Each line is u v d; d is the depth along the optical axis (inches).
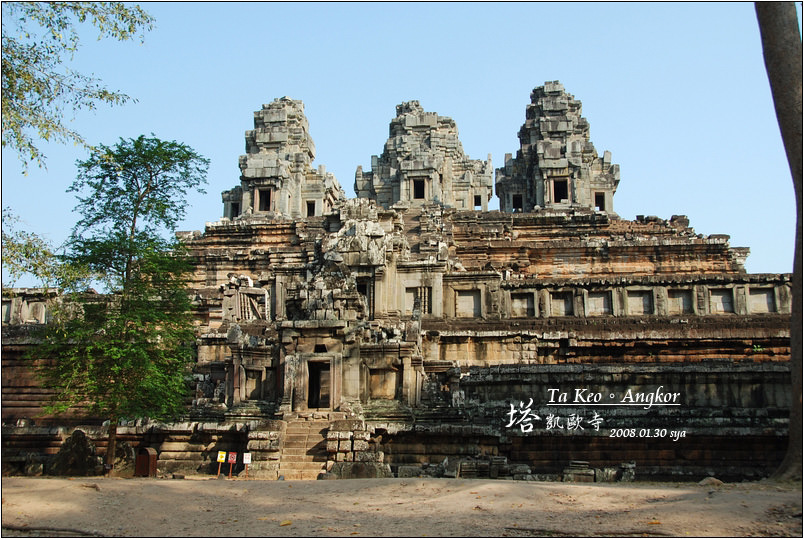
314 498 921.5
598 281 2289.6
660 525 732.7
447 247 2588.6
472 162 4037.9
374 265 2263.8
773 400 1652.3
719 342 2068.2
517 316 2293.3
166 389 1478.8
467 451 1492.4
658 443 1517.0
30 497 868.6
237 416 1617.9
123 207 1530.5
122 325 1440.7
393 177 3784.5
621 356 2097.7
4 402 1990.7
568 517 782.5
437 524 765.3
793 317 943.7
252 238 3164.4
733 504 784.9
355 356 1647.4
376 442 1494.8
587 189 3523.6
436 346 2079.2
